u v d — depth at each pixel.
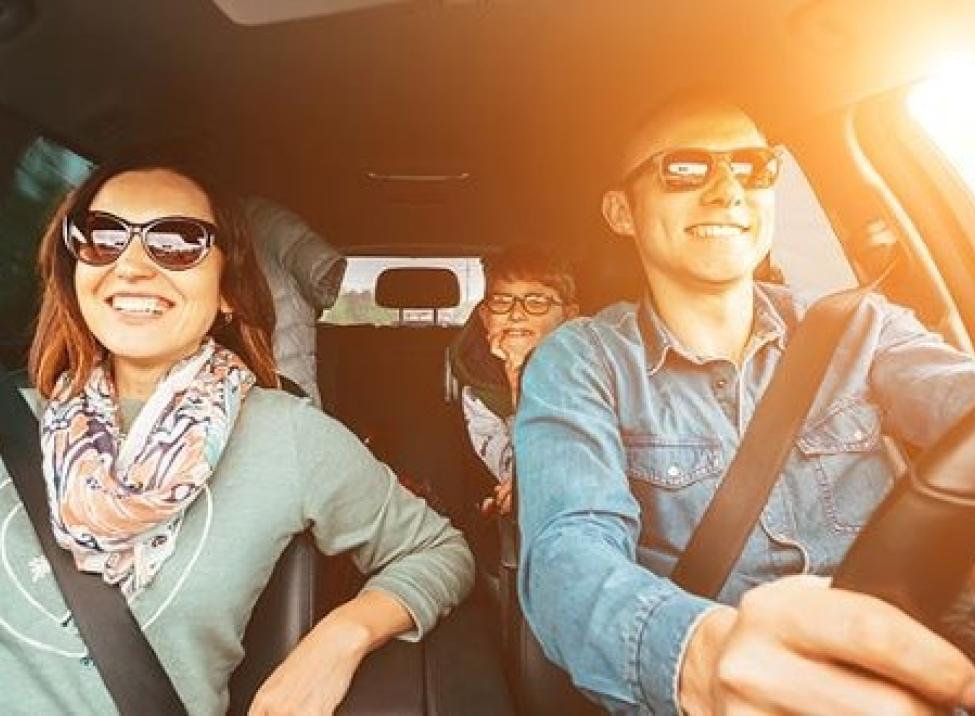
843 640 0.45
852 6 1.46
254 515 1.33
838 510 1.31
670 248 1.38
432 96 2.13
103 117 2.10
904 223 1.66
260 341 1.46
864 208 1.69
